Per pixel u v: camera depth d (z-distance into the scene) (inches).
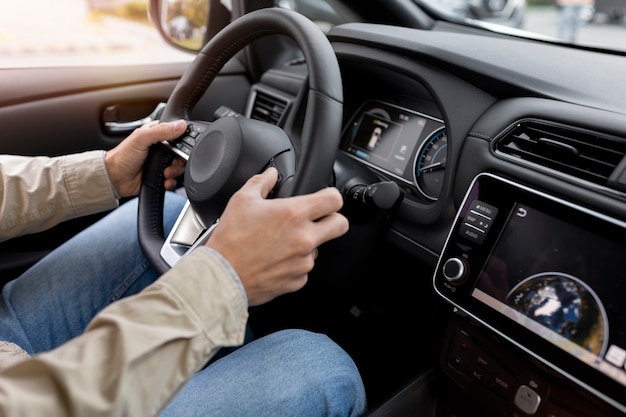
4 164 31.9
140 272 36.5
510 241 26.9
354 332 46.3
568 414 24.9
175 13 56.8
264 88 50.4
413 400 31.6
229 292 19.8
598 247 23.5
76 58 52.4
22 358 27.8
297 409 24.7
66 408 15.9
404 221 34.5
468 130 30.5
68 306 34.1
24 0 114.3
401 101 39.0
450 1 57.5
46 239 49.0
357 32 36.4
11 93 45.2
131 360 16.7
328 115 25.2
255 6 51.6
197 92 34.8
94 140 51.2
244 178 27.5
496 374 27.7
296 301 41.4
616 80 30.9
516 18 75.8
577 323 23.8
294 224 20.9
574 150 25.5
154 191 33.9
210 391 24.6
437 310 34.9
